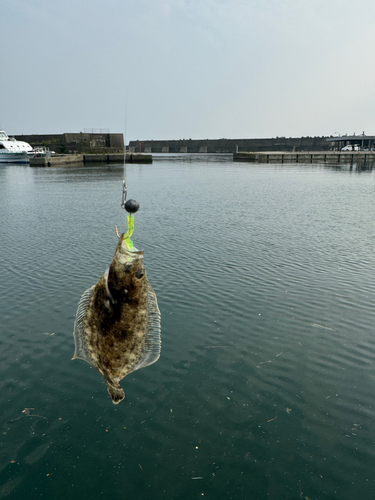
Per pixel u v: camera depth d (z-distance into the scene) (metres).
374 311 9.73
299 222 20.94
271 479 5.23
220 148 156.25
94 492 5.07
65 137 88.06
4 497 4.98
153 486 5.15
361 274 12.31
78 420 6.29
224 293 10.84
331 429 6.04
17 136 98.12
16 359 7.87
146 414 6.42
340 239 16.98
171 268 12.92
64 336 8.70
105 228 19.53
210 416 6.36
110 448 5.75
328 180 46.03
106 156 82.69
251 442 5.83
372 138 103.81
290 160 92.00
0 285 11.46
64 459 5.56
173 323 9.20
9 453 5.65
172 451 5.70
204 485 5.16
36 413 6.43
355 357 7.87
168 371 7.50
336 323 9.17
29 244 16.25
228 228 19.42
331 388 6.96
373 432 5.97
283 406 6.55
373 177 49.84
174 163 88.06
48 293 10.89
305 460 5.51
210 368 7.57
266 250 15.20
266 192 34.66
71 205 27.27
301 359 7.81
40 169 64.31
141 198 30.88
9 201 29.25
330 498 4.94
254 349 8.17
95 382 7.23
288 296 10.65
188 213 23.92
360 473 5.29
